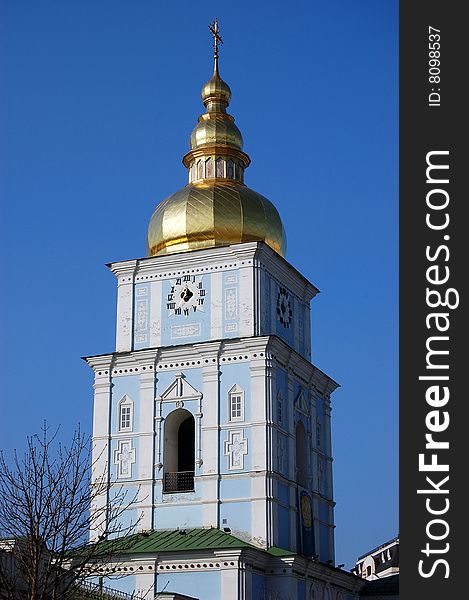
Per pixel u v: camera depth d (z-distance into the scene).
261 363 68.62
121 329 74.00
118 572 64.56
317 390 77.06
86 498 47.06
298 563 64.88
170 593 55.28
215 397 69.06
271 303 73.31
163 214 76.19
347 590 75.00
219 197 75.38
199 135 80.38
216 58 84.12
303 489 71.56
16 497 46.22
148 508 68.62
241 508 66.44
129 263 74.75
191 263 73.38
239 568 62.16
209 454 68.12
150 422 70.44
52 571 44.38
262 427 67.38
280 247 76.94
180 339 72.25
